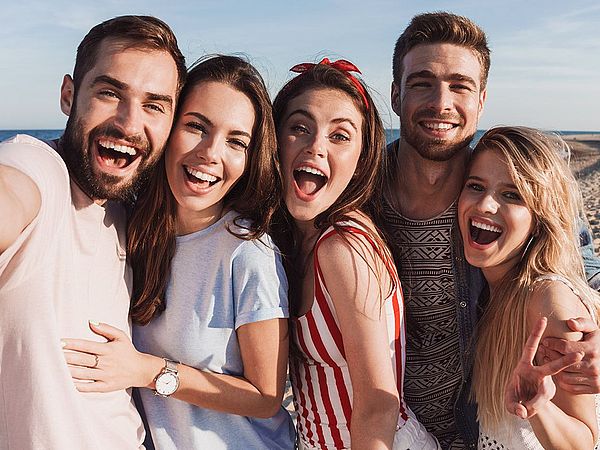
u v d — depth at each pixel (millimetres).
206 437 929
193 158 905
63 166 802
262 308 912
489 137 1086
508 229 1051
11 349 763
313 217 986
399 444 976
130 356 863
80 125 846
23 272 748
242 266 921
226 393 908
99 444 819
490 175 1063
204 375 907
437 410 1208
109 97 844
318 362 972
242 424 952
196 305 928
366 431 886
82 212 858
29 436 763
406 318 1191
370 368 896
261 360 921
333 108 967
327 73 988
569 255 1067
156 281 933
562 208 1057
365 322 902
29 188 735
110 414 861
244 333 921
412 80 1191
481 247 1064
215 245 934
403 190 1195
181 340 924
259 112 946
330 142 974
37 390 761
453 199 1163
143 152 873
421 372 1202
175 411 930
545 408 889
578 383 867
